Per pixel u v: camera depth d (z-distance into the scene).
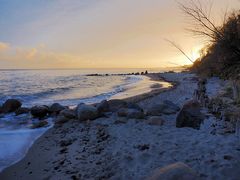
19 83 24.22
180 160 3.27
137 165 3.32
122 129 5.21
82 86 21.39
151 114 6.47
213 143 3.68
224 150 3.35
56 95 14.34
